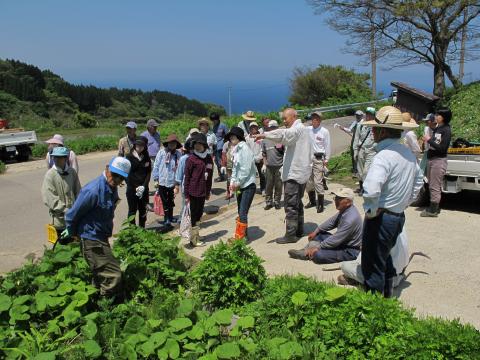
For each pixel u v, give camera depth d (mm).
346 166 13102
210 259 4961
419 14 20859
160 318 4477
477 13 20703
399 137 4289
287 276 5016
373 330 3715
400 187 4227
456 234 7047
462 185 7789
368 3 21844
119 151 9750
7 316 4551
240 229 7113
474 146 9820
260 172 10500
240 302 4789
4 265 6918
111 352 4020
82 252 4922
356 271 4988
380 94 40375
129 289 5152
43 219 9602
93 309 4957
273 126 9133
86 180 13984
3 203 11117
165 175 8188
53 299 4605
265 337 4102
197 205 7094
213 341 4062
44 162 18078
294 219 6906
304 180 6805
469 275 5523
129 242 5539
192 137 7082
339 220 6215
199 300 4883
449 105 19312
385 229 4340
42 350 4102
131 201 7922
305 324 4098
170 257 5574
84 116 53188
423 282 5355
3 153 18000
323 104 37406
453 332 3494
